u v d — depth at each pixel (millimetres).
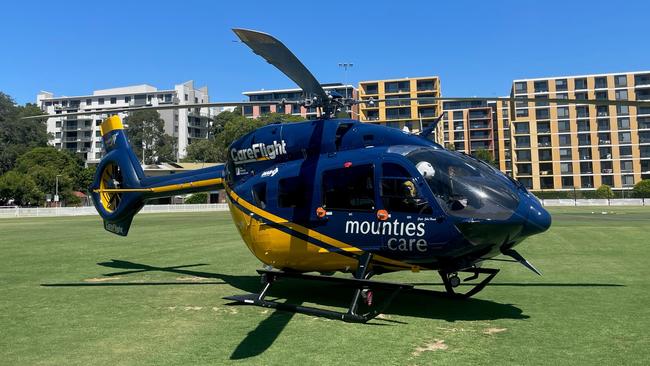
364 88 108812
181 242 18594
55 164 82250
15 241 19312
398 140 7273
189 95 131375
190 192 10359
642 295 8234
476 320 6691
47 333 6262
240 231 8500
